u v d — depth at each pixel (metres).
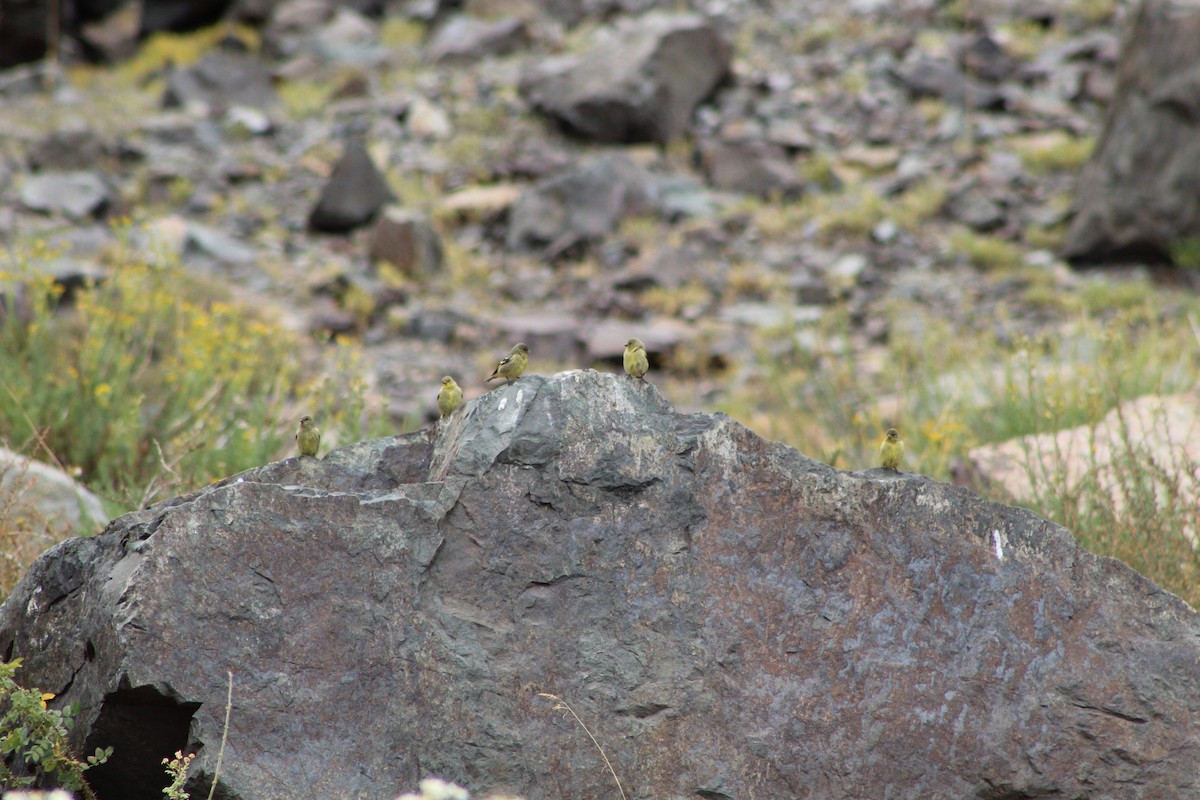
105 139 38.75
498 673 6.61
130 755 6.29
